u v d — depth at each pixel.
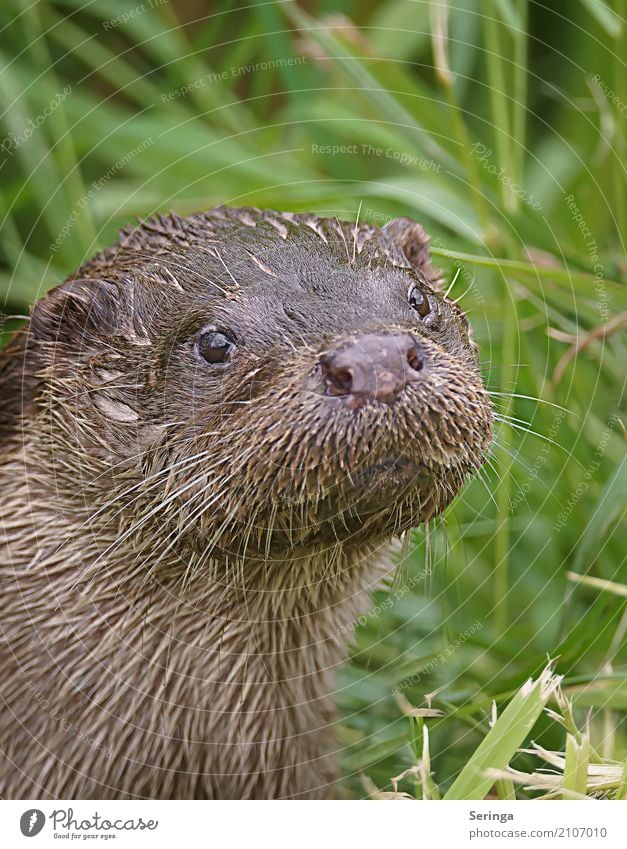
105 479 6.17
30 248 10.49
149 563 6.21
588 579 7.05
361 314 5.64
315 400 5.17
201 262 6.16
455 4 10.05
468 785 5.92
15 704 6.36
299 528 5.58
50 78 10.30
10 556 6.39
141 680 6.36
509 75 10.34
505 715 5.98
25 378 6.54
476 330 8.59
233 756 6.54
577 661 7.08
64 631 6.32
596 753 6.23
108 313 6.30
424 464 5.33
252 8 10.73
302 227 6.43
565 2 11.48
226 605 6.27
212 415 5.70
